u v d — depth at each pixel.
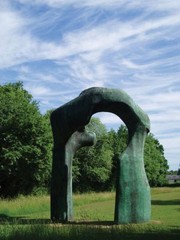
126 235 13.21
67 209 17.83
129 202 16.66
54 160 18.27
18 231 12.96
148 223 16.52
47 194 48.75
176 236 13.22
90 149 60.03
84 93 17.48
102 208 25.92
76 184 59.59
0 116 44.31
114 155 68.00
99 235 12.88
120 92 17.11
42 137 44.78
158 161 88.75
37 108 48.16
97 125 61.97
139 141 17.20
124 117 17.20
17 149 43.47
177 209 23.73
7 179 46.06
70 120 17.52
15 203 27.11
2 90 49.22
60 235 12.62
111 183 64.69
